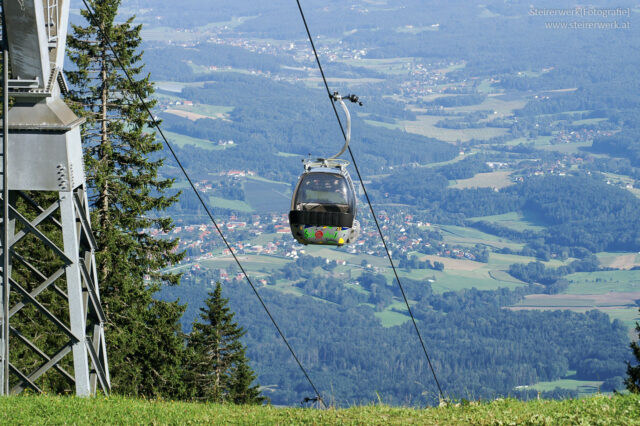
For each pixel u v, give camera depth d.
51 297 48.47
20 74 24.06
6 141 23.84
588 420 19.44
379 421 20.67
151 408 22.98
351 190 37.03
